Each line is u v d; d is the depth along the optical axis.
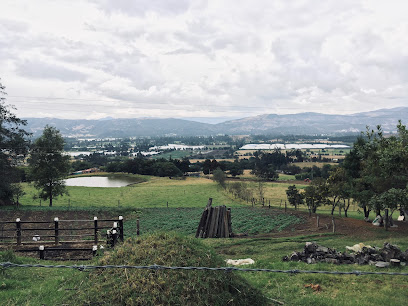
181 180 124.06
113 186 106.56
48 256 16.58
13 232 26.72
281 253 18.89
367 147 29.84
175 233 8.24
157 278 6.66
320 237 25.44
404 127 23.75
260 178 119.50
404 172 24.48
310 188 46.44
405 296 9.08
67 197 77.25
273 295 9.04
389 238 24.06
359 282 10.48
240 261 15.11
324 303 8.38
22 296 8.02
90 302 6.41
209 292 6.70
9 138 48.75
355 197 36.09
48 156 56.12
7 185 48.34
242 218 39.59
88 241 18.55
